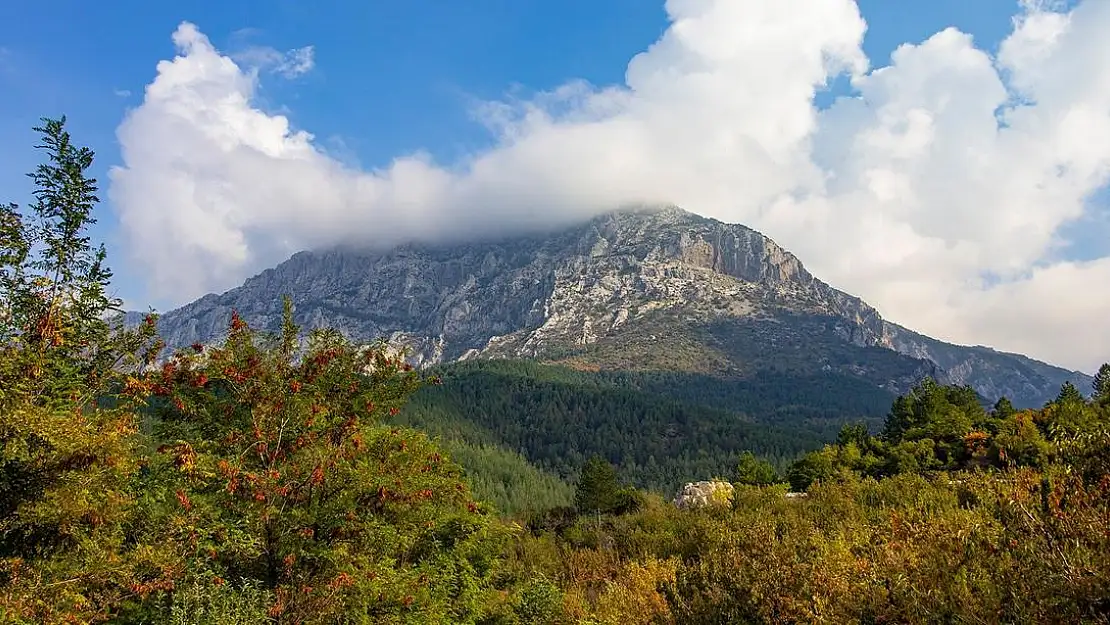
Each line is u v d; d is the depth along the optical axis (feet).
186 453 28.89
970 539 24.84
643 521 100.53
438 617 34.27
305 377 33.86
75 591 24.18
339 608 28.66
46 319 25.99
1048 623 19.43
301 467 31.50
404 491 33.12
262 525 29.32
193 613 24.76
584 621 49.70
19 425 23.25
